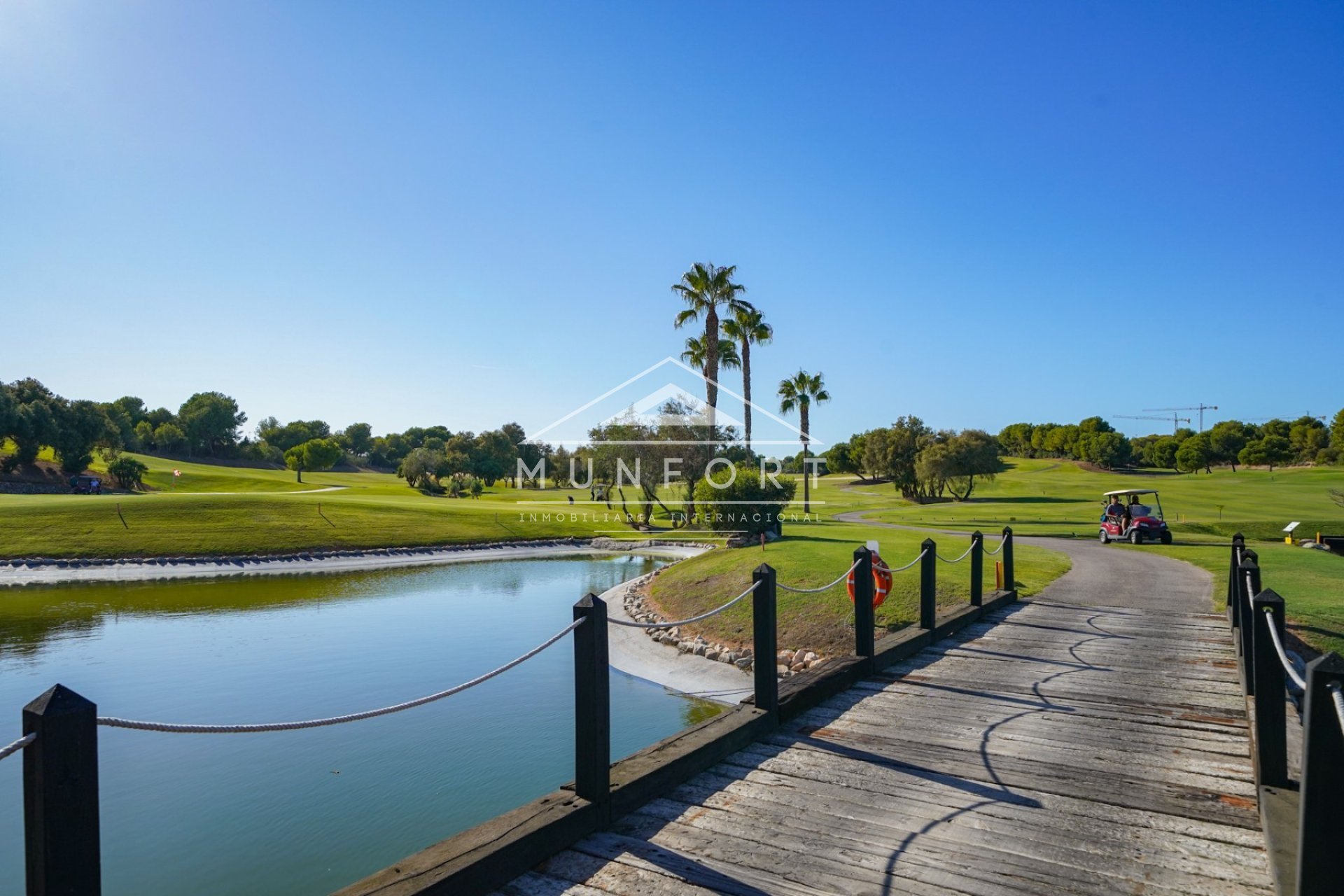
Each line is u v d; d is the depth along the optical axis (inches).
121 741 473.7
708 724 262.7
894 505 2982.3
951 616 472.1
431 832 347.9
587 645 198.5
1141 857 182.9
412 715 520.7
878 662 366.9
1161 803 214.5
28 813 111.6
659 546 1829.5
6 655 706.2
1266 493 2556.6
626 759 228.8
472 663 671.8
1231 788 224.4
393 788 396.2
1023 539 1342.3
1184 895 165.3
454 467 4178.2
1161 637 448.1
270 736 476.7
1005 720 290.5
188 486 3474.4
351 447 6791.3
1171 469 5083.7
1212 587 667.4
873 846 189.2
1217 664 381.1
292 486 3681.1
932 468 3026.6
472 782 404.5
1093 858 182.7
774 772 239.1
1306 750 134.4
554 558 1643.7
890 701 318.0
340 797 386.0
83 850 113.9
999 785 228.5
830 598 650.2
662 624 228.7
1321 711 133.1
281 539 1636.3
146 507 1771.7
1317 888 131.5
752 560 872.9
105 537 1529.3
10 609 974.4
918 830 197.8
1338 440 4217.5
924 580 430.3
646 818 205.6
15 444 3189.0
